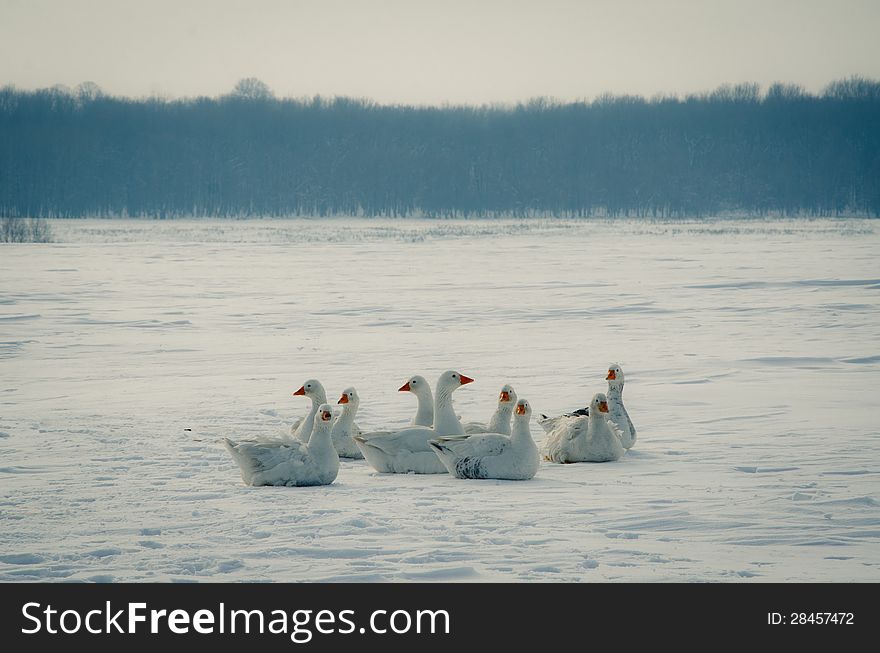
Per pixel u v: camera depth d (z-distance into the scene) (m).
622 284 66.56
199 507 16.52
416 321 48.41
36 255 93.56
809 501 16.70
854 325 45.41
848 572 13.15
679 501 16.86
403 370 33.91
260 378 32.38
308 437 21.48
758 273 73.25
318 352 38.41
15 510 16.20
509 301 56.88
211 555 13.80
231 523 15.45
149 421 24.97
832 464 19.81
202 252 100.50
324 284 67.62
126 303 55.75
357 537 14.71
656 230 159.12
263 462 18.30
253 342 41.38
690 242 121.06
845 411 26.06
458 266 84.00
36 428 23.94
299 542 14.41
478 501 17.05
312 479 18.44
